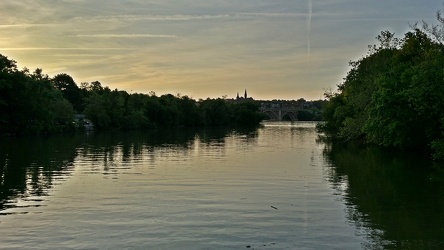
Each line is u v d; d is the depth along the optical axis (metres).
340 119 78.62
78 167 39.81
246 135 106.44
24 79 91.44
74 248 16.33
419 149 54.72
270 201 24.31
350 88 76.75
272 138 92.06
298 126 191.88
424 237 17.42
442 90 43.44
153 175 34.56
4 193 26.95
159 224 19.55
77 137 92.06
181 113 171.62
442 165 39.97
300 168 38.75
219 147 65.56
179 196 25.80
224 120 195.50
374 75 67.00
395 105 50.28
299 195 26.02
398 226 19.06
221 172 36.22
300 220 20.19
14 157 48.38
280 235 17.83
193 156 50.78
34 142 73.94
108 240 17.27
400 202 23.81
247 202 24.08
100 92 164.12
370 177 32.88
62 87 168.62
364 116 65.50
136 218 20.62
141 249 16.20
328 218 20.53
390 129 50.28
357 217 20.67
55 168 39.03
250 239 17.33
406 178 32.19
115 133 114.31
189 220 20.22
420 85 44.47
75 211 22.09
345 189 27.86
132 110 144.88
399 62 60.06
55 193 26.91
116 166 40.62
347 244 16.62
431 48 55.25
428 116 47.06
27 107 91.12
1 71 88.31
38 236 17.84
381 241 16.95
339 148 62.00
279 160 45.88
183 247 16.41
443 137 45.84
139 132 122.44
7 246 16.61
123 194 26.48
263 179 32.22
